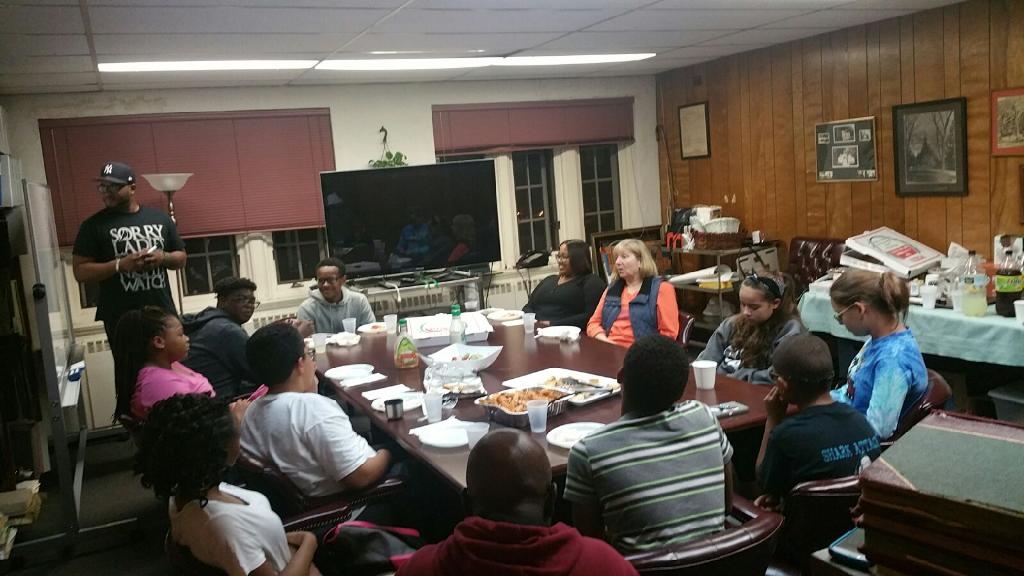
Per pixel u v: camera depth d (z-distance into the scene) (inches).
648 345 72.6
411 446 97.0
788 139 229.8
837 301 101.7
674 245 249.3
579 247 187.6
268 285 228.1
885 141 203.3
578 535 47.4
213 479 68.7
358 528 82.9
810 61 219.6
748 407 102.1
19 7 116.6
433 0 133.4
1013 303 149.1
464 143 246.8
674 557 63.4
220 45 156.5
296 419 93.8
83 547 138.3
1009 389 151.5
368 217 224.7
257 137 220.1
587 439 72.1
